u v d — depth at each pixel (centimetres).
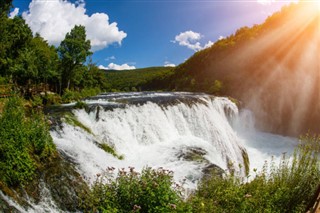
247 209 833
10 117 1162
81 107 1989
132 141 1914
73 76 4172
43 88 3419
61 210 1040
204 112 2512
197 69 6619
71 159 1323
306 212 898
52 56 4334
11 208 901
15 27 3853
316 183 945
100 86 7194
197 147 1906
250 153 2589
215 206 863
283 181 992
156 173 933
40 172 1108
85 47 4141
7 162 988
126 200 849
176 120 2298
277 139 3114
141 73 14300
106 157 1575
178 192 914
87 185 1198
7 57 3341
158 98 2572
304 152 1045
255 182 1034
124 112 2008
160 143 1991
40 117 1334
